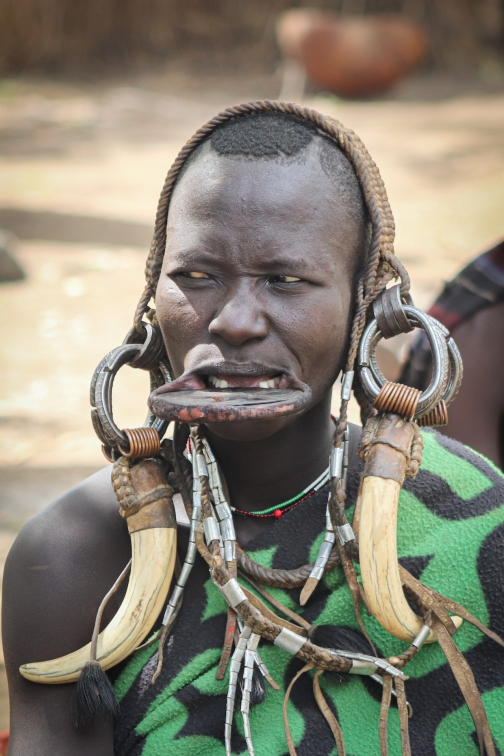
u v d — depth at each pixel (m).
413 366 9.33
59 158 49.66
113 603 5.90
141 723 5.84
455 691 5.86
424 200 38.97
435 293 25.61
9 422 20.31
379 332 5.66
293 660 5.79
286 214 5.30
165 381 6.05
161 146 53.34
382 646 5.84
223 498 5.84
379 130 54.66
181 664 5.81
